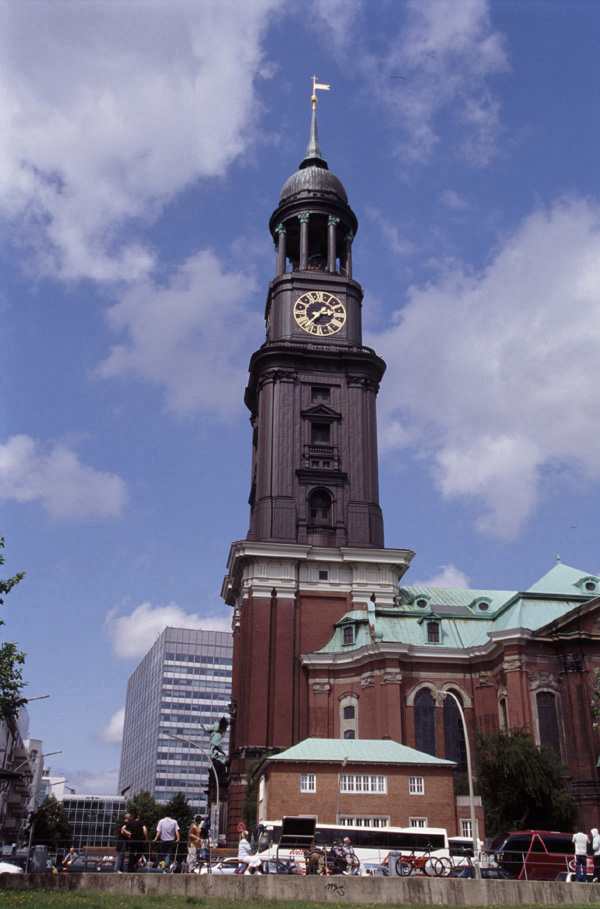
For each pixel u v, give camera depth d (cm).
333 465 9244
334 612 8644
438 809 6059
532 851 4844
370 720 7769
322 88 11781
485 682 7850
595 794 6706
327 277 10131
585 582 8231
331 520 9056
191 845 3928
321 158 11156
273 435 9244
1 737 13350
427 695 7888
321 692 8100
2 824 13450
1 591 4384
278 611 8500
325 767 6069
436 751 7681
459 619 8400
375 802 6016
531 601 7856
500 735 6669
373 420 9612
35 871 3538
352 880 3238
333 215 10494
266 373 9550
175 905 2862
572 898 3384
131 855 3384
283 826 4912
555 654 7319
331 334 9856
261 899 3103
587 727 6969
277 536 8819
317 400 9569
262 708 8081
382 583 8762
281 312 9981
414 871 4512
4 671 4359
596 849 4184
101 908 2709
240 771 7862
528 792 6219
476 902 3266
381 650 7819
